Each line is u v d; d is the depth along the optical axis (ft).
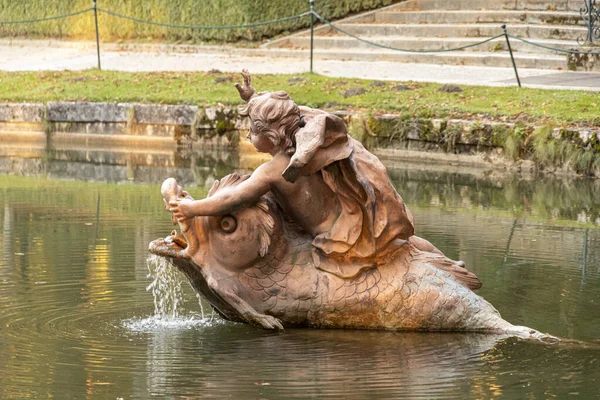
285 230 38.34
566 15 124.47
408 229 37.45
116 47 143.64
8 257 49.34
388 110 94.27
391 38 130.00
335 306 37.60
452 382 32.17
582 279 45.78
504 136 86.12
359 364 33.94
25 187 73.67
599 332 37.88
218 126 100.32
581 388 31.68
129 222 58.70
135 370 33.27
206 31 138.62
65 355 34.83
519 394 31.12
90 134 105.60
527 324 38.88
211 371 33.19
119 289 43.78
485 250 51.83
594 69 110.93
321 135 34.91
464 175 81.56
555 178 80.23
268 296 37.83
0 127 108.37
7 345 35.94
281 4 136.98
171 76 113.91
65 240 53.42
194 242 37.11
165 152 96.73
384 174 36.70
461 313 37.45
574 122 84.74
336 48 131.85
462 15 130.82
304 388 31.50
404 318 37.58
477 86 99.45
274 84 105.70
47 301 41.75
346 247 37.17
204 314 40.42
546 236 56.03
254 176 36.63
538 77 106.93
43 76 117.08
